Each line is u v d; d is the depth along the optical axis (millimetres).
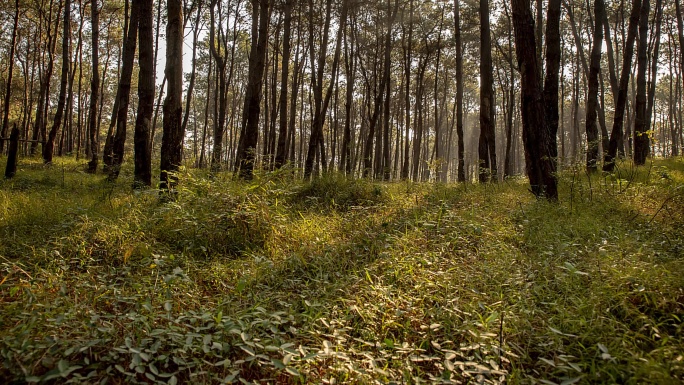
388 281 4039
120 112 12508
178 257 4664
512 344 2869
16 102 35281
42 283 3605
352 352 2887
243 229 5445
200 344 2797
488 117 12602
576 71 27297
